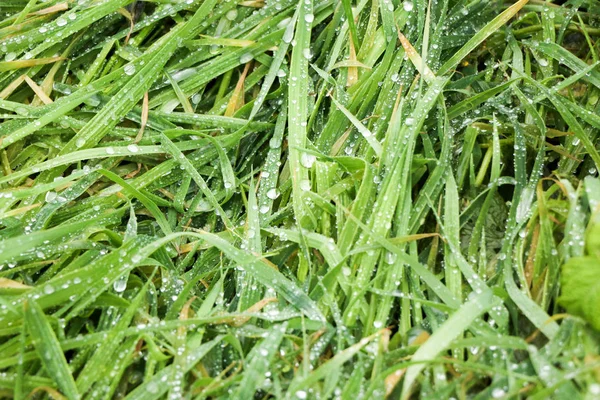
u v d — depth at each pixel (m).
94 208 0.42
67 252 0.41
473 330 0.38
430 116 0.43
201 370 0.38
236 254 0.40
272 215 0.42
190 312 0.40
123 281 0.40
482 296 0.38
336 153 0.43
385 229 0.40
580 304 0.37
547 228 0.40
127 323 0.38
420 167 0.42
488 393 0.37
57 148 0.43
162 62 0.43
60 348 0.38
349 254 0.39
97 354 0.38
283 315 0.39
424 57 0.42
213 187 0.43
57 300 0.39
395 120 0.41
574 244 0.39
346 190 0.42
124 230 0.43
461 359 0.38
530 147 0.43
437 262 0.41
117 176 0.41
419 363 0.37
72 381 0.37
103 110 0.43
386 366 0.38
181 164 0.42
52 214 0.42
